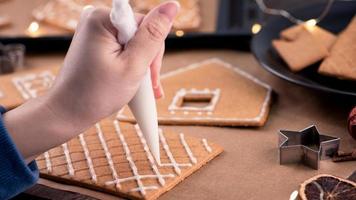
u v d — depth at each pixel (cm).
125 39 48
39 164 56
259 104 64
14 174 49
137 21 50
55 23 86
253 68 74
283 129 60
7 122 49
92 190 53
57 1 92
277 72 65
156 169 54
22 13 92
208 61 75
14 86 71
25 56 83
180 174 53
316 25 74
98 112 49
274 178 53
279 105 65
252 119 61
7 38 83
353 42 66
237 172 54
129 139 59
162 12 48
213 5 90
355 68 62
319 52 66
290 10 78
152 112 51
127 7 47
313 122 61
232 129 61
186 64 77
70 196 52
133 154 56
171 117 63
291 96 66
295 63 65
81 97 48
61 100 49
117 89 48
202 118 62
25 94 69
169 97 67
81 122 49
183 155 56
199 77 71
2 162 48
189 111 64
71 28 84
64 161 56
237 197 51
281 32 73
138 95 50
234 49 81
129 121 63
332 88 62
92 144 58
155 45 49
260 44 72
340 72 62
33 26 86
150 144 52
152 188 52
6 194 49
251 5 87
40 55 83
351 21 71
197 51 81
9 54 79
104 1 91
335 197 49
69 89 48
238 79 70
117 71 48
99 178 53
